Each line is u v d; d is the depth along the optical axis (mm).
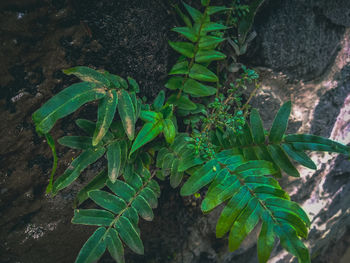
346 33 536
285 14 453
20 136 351
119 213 357
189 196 549
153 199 387
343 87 585
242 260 702
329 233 844
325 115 587
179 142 408
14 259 433
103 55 360
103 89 303
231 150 385
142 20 367
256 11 416
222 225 328
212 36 385
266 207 327
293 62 496
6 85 318
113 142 359
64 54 336
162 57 411
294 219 316
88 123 350
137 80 403
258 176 351
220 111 402
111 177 345
